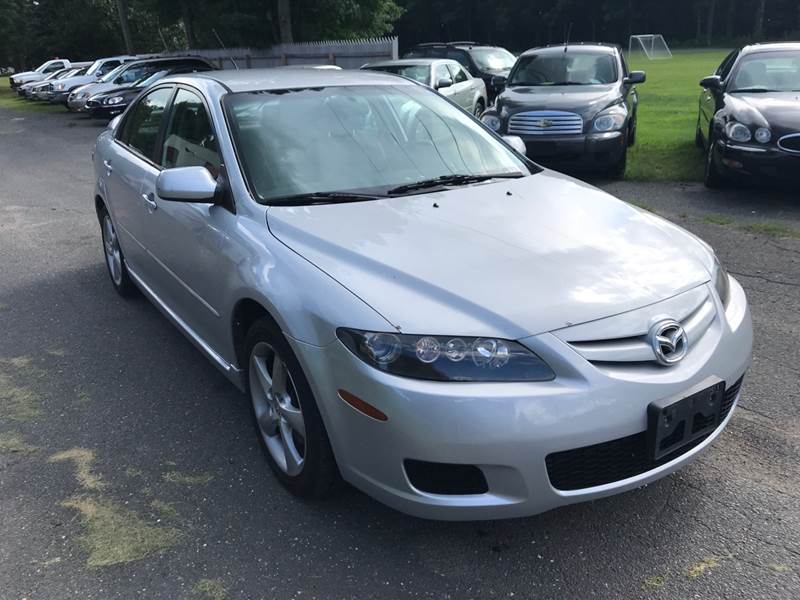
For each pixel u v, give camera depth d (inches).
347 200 126.0
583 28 2797.7
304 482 109.3
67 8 1647.4
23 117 941.2
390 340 91.4
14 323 194.1
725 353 104.7
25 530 108.3
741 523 106.1
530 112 348.5
